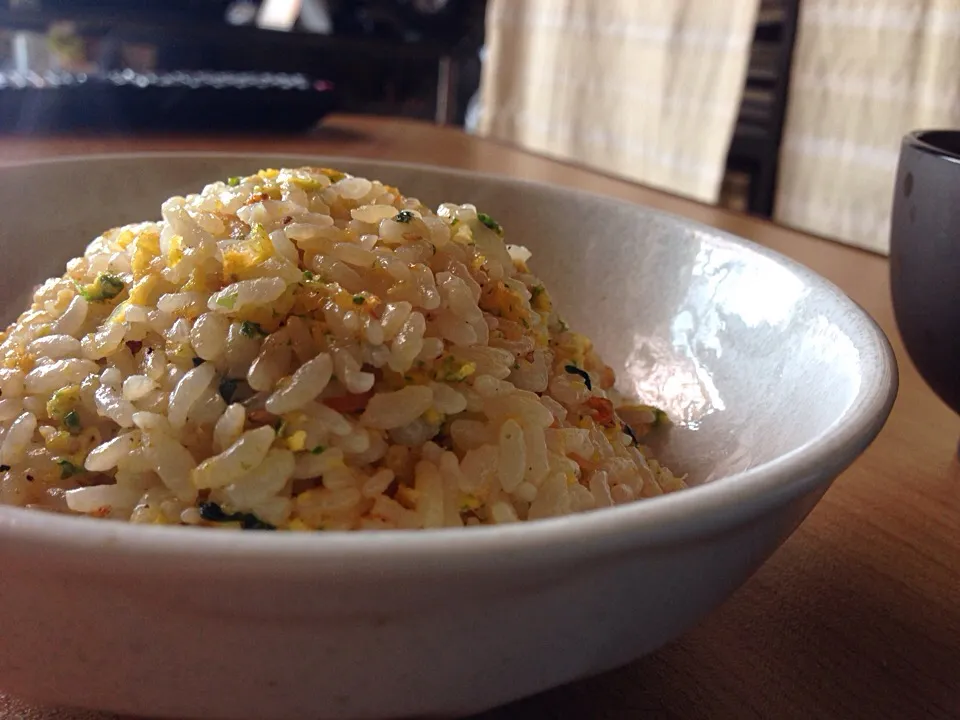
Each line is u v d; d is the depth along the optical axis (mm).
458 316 93
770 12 396
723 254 125
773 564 98
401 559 49
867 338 88
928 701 81
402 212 102
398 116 533
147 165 139
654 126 416
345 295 88
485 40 521
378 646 56
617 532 53
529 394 94
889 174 345
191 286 91
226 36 454
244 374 85
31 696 64
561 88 458
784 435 96
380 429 84
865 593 95
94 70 459
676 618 67
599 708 77
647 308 134
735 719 77
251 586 50
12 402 91
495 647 59
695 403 120
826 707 79
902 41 334
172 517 77
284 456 79
